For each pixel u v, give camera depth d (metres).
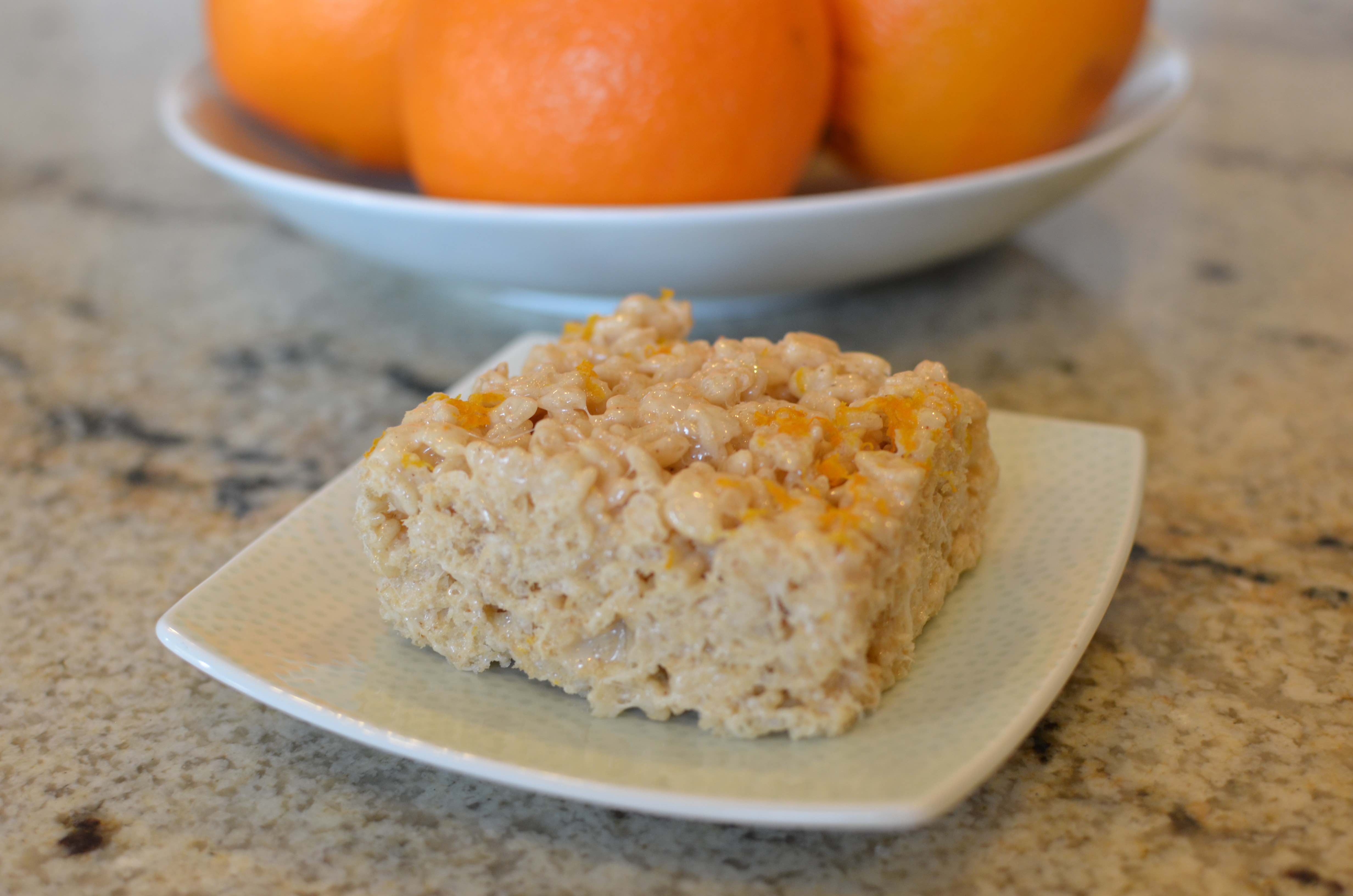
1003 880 0.22
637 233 0.31
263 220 0.43
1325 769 0.23
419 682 0.24
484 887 0.22
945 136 0.34
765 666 0.23
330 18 0.34
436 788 0.24
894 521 0.23
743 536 0.23
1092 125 0.37
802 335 0.27
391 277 0.38
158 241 0.42
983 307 0.36
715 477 0.23
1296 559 0.27
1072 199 0.39
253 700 0.25
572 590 0.24
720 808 0.21
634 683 0.24
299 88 0.35
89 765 0.24
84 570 0.28
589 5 0.30
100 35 0.67
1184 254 0.38
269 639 0.24
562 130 0.31
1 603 0.27
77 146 0.50
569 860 0.22
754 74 0.31
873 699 0.23
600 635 0.24
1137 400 0.32
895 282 0.37
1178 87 0.37
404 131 0.34
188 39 0.66
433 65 0.32
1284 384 0.32
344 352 0.35
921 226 0.32
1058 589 0.25
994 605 0.25
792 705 0.23
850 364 0.26
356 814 0.23
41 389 0.34
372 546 0.25
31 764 0.24
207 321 0.36
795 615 0.23
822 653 0.23
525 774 0.22
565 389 0.25
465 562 0.24
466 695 0.24
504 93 0.31
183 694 0.25
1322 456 0.30
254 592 0.25
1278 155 0.45
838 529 0.23
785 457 0.23
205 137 0.36
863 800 0.21
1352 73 0.53
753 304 0.35
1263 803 0.23
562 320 0.36
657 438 0.24
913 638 0.24
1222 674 0.25
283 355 0.35
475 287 0.37
